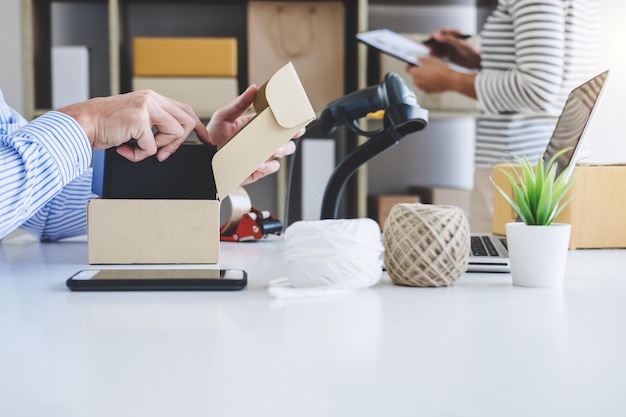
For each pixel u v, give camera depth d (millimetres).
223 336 606
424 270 854
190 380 485
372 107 1176
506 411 432
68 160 979
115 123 1000
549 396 454
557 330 632
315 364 521
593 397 453
